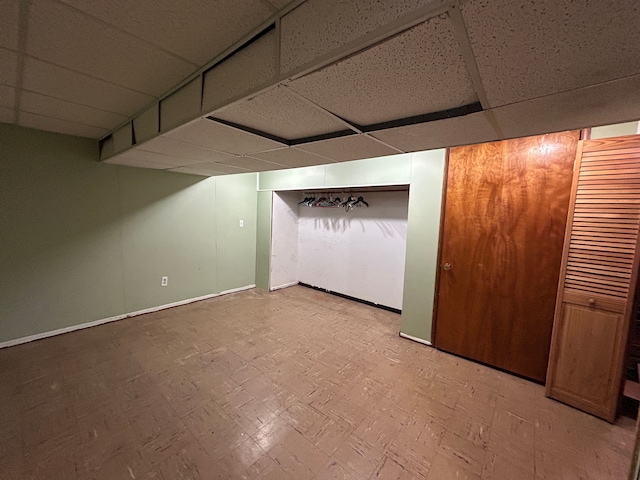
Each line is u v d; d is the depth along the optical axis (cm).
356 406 188
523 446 157
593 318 178
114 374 215
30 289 258
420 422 174
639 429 110
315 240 463
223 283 425
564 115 123
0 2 90
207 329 302
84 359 234
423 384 214
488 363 240
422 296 278
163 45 115
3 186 239
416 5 68
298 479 135
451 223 256
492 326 237
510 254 226
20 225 249
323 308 379
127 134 217
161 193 343
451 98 114
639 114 120
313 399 193
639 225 161
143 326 304
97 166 289
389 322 338
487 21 69
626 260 166
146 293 341
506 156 224
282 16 96
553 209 206
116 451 147
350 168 329
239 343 272
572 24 67
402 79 98
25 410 174
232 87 118
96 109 190
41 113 200
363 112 132
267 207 441
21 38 110
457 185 250
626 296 167
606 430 169
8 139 237
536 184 212
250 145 193
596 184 174
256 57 107
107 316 310
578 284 183
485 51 81
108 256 306
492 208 233
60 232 271
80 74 140
